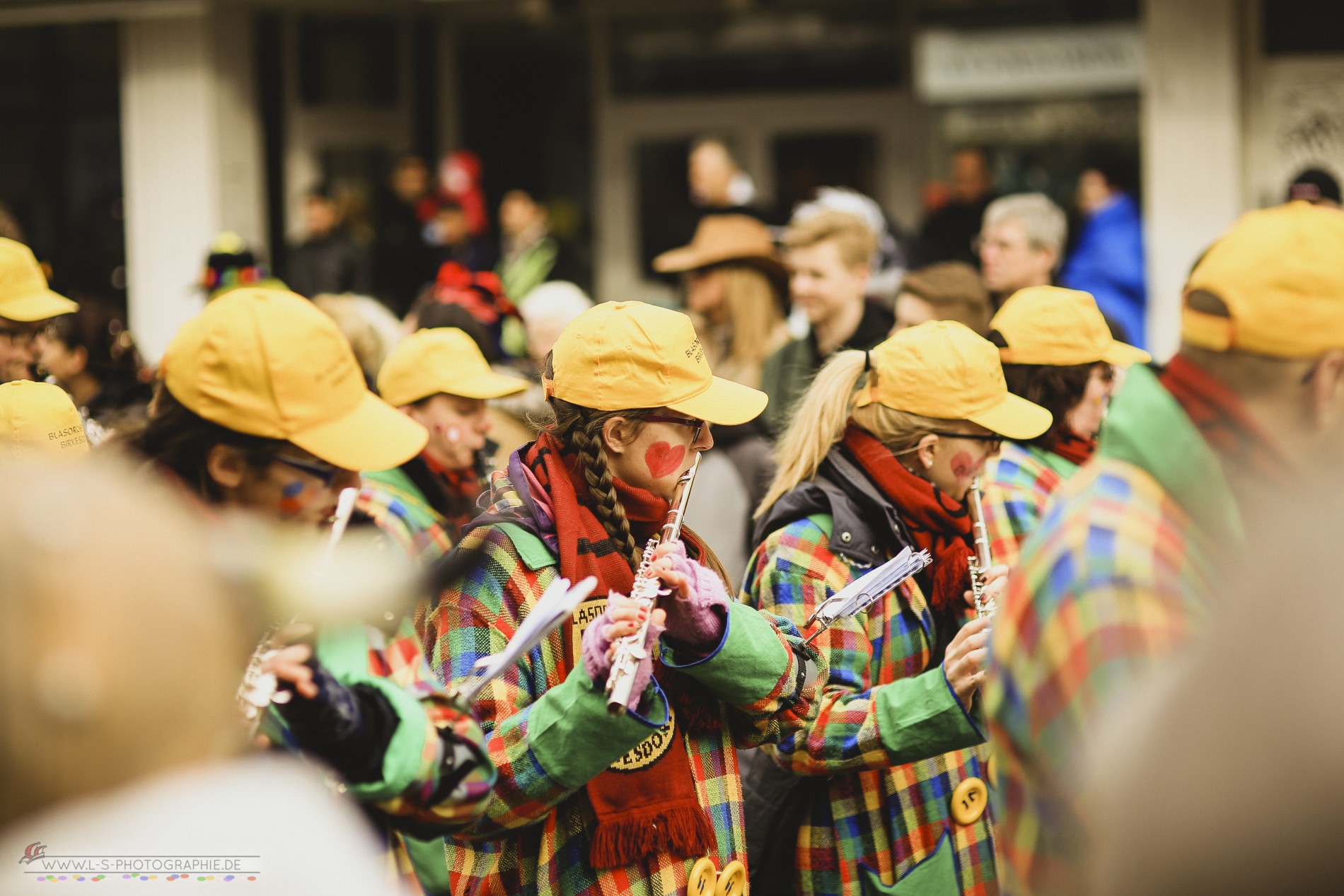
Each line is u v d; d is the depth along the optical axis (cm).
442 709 226
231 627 131
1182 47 964
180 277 1204
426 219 1184
